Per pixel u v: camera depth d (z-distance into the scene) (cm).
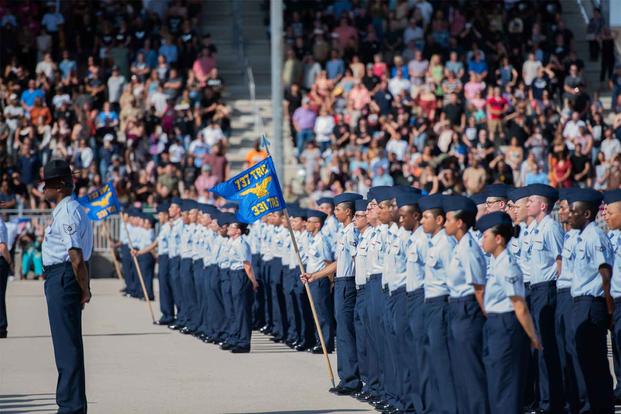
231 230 4216
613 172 6612
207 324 4556
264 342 4622
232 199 3447
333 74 8194
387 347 2884
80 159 7675
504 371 2341
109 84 8106
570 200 2817
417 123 7431
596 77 8662
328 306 3944
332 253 3869
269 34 8975
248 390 3294
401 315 2778
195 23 8581
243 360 3991
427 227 2544
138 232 6456
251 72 8781
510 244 3064
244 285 4200
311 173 7425
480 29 8462
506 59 8156
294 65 8156
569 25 9138
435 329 2523
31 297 6506
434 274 2531
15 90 8175
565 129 7425
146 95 8038
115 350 4275
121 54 8356
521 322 2305
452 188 6694
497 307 2350
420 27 8475
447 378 2520
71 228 2661
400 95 7656
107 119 7819
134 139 7750
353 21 8525
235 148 8106
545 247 2891
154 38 8438
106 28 8625
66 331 2675
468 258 2392
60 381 2681
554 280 2888
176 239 5103
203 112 7988
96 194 5703
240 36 8919
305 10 8738
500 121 7538
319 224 3891
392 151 7275
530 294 2911
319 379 3516
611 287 2986
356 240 3197
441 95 7812
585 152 7150
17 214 7619
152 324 5278
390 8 8700
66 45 8675
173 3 8788
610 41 8406
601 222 5019
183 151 7725
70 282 2681
